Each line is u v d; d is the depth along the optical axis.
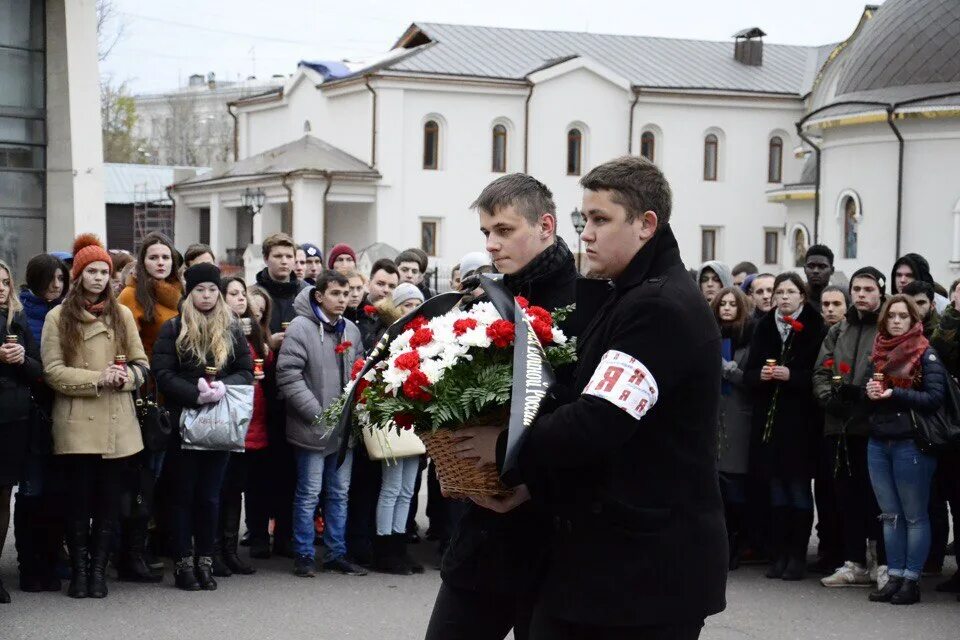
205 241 55.81
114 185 63.56
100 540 8.35
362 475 9.52
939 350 8.88
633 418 3.80
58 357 8.12
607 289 4.21
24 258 18.36
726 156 54.44
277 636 7.53
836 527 9.69
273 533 10.47
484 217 4.86
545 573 4.17
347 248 11.52
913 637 7.86
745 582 9.41
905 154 31.62
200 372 8.53
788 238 43.75
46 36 18.34
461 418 4.13
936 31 31.50
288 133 56.38
